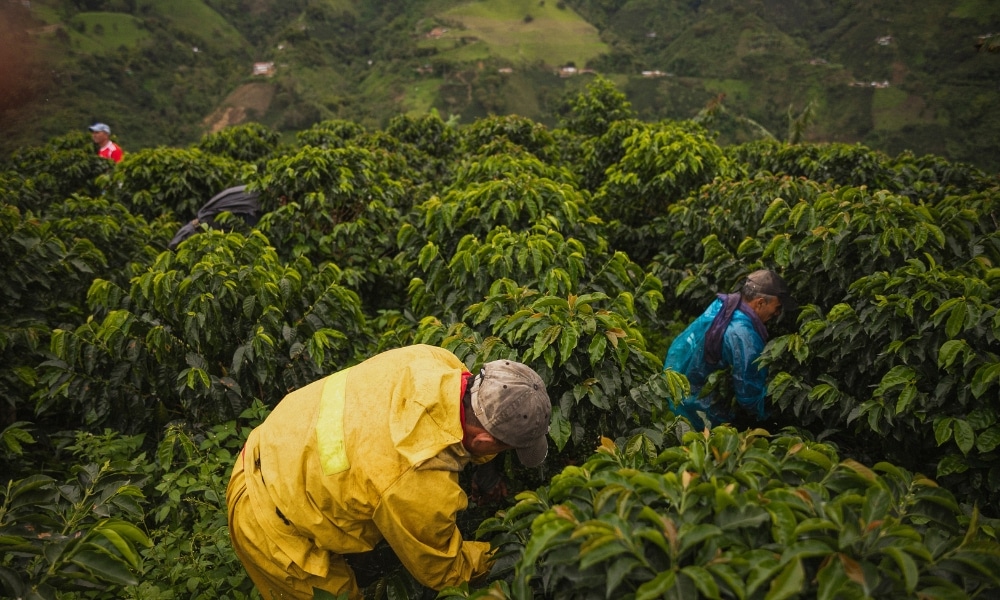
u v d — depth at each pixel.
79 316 4.81
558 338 2.87
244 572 2.99
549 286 3.63
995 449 2.89
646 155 6.98
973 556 1.68
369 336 4.62
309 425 2.29
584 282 4.26
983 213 4.64
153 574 2.92
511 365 2.33
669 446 2.87
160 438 3.81
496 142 8.54
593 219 4.87
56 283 4.75
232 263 4.16
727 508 1.77
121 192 7.28
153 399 3.90
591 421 3.02
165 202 7.31
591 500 2.02
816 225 4.39
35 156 9.18
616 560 1.67
